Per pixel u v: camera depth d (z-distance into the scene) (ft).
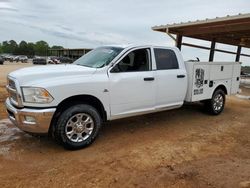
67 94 13.38
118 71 15.66
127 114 16.34
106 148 14.40
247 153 14.33
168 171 11.69
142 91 16.67
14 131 16.89
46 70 14.03
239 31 42.45
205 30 44.93
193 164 12.53
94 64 16.06
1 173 11.14
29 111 12.68
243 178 11.10
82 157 13.07
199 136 17.17
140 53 16.92
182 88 19.45
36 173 11.19
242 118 23.06
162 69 18.01
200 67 20.36
